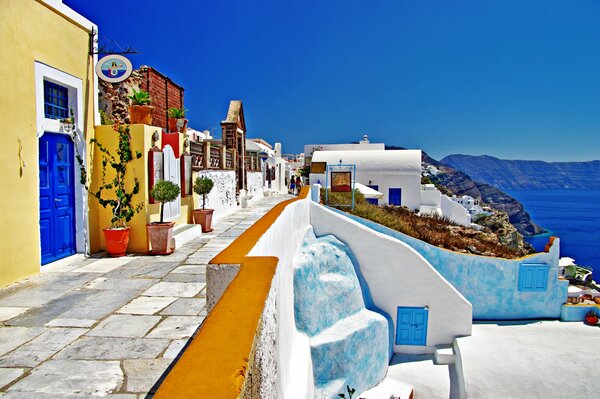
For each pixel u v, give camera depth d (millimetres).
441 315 10594
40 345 3779
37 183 6004
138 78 11969
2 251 5391
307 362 6023
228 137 16750
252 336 1725
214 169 13039
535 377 8922
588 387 8664
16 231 5621
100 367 3371
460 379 9242
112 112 11375
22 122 5629
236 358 1512
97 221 7750
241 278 2566
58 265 6637
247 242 3535
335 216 10219
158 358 3539
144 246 7871
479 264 12227
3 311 4645
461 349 9914
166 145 8945
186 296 5238
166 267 6711
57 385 3080
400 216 20047
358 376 8523
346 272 9578
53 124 6418
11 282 5586
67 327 4207
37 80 5934
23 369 3324
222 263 2904
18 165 5574
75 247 7309
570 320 12039
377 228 12750
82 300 5059
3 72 5234
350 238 10297
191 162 10828
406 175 27312
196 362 1477
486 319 12188
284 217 5742
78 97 7062
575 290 14703
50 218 6562
